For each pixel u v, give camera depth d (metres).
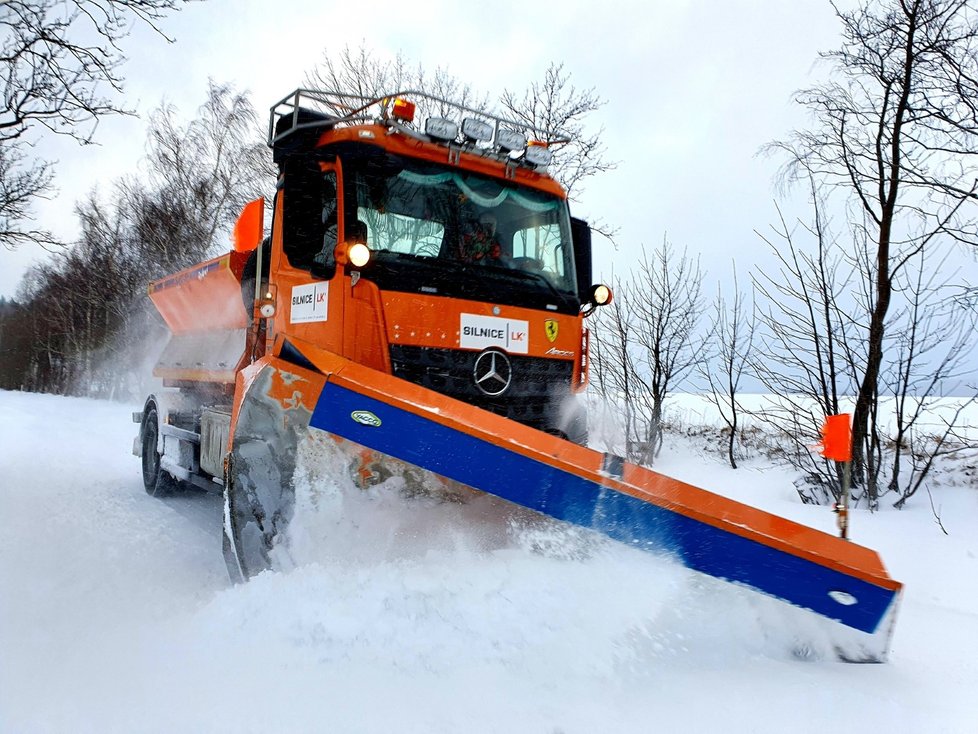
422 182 4.38
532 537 3.22
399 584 2.97
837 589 2.92
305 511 3.34
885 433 10.51
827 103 8.32
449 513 3.40
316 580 3.02
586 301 5.14
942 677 2.89
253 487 3.33
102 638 2.87
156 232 21.28
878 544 5.95
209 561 4.45
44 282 37.38
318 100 4.61
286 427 3.39
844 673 2.83
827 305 8.36
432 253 4.31
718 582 2.96
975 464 8.41
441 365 4.16
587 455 3.28
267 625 2.81
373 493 3.39
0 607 3.25
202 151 21.27
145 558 4.44
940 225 7.70
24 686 2.42
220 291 5.70
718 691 2.56
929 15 7.54
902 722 2.41
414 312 4.11
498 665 2.59
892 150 7.83
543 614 2.84
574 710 2.35
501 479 3.15
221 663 2.57
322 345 4.03
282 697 2.33
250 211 4.56
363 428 3.28
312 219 4.16
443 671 2.54
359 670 2.52
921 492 7.68
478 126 4.55
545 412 4.56
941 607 4.21
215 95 20.91
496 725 2.23
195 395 6.31
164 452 6.42
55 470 8.21
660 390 11.23
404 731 2.17
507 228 4.64
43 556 4.27
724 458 10.94
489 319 4.37
